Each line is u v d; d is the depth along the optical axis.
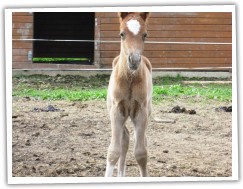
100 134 9.30
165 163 7.74
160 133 9.44
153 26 17.92
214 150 8.48
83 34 23.06
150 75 6.88
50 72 17.25
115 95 6.25
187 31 18.05
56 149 8.32
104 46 17.84
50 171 7.23
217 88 14.82
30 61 17.55
